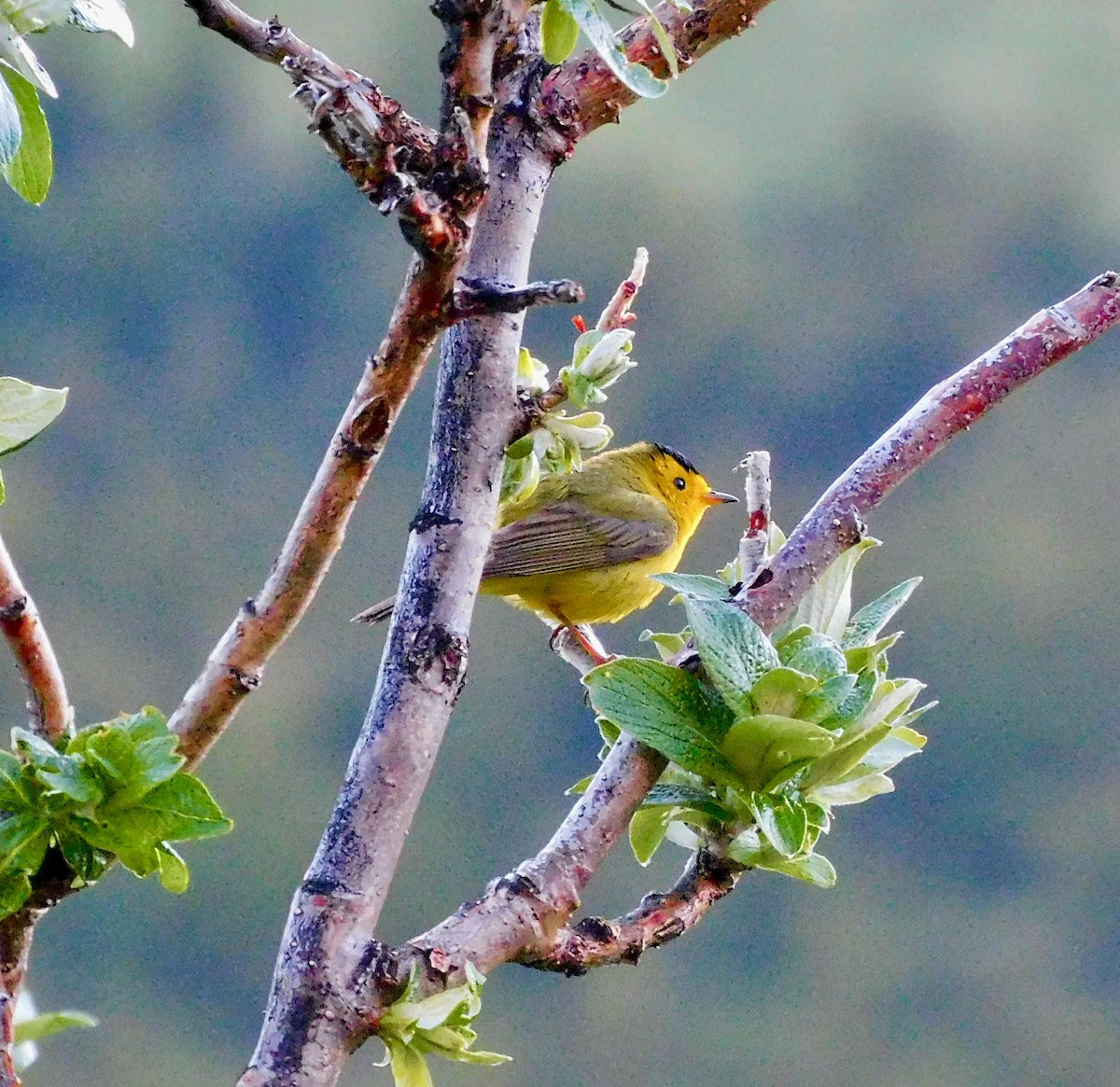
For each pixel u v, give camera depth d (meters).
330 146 2.45
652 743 2.79
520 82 3.29
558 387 3.18
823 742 2.76
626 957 2.96
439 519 2.91
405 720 2.68
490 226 3.19
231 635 2.79
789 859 3.10
